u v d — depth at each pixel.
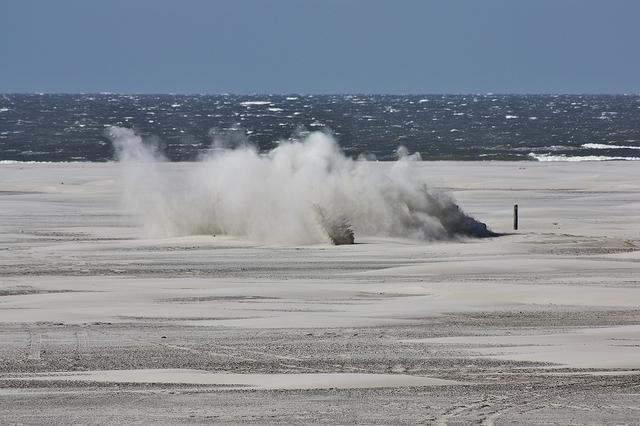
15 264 107.06
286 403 49.75
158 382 54.88
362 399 50.66
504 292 87.56
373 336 68.88
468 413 47.66
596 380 55.34
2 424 45.31
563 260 108.75
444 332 70.56
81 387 53.44
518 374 56.94
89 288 91.31
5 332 70.00
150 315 77.19
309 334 69.50
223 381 55.19
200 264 107.94
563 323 74.56
